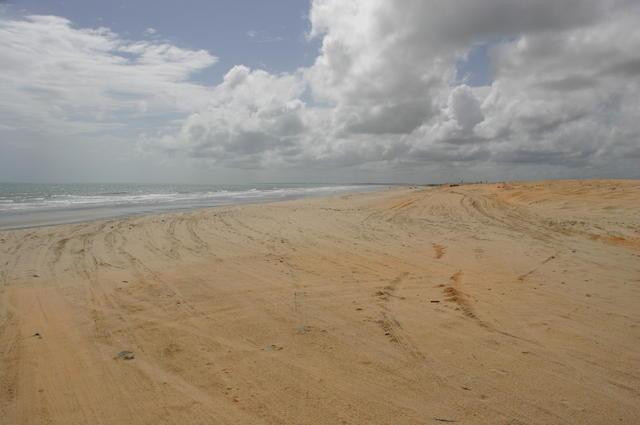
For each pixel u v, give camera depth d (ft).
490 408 10.32
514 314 16.88
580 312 17.01
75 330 15.78
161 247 31.76
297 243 33.17
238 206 67.15
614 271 23.31
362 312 17.33
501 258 26.96
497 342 14.23
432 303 18.42
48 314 17.51
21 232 39.40
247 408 10.51
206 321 16.49
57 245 32.81
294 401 10.78
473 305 18.03
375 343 14.25
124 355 13.62
